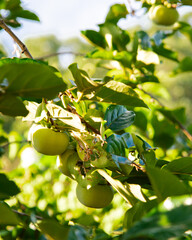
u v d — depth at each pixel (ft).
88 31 5.61
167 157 5.89
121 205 5.74
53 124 3.92
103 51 5.50
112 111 4.26
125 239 3.15
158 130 5.72
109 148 3.79
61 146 3.91
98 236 3.78
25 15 5.68
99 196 3.92
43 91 3.52
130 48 5.90
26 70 3.42
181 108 6.24
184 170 3.95
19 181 7.14
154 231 3.11
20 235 4.43
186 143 6.56
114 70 5.65
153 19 5.86
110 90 3.87
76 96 4.00
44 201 6.40
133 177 4.00
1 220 3.54
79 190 3.96
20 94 3.52
